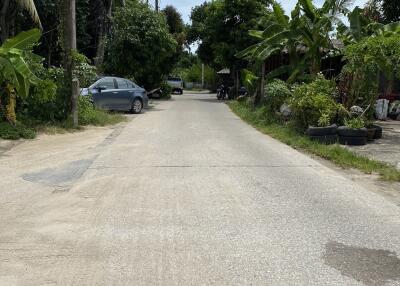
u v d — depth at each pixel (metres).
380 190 7.39
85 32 28.42
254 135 13.63
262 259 4.58
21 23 24.80
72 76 15.11
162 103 29.53
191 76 77.38
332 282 4.11
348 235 5.27
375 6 21.47
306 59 18.66
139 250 4.77
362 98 14.09
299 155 10.32
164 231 5.32
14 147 10.95
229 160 9.56
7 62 11.40
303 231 5.37
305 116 12.87
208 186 7.36
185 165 8.98
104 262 4.47
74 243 4.95
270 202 6.52
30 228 5.41
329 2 17.67
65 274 4.22
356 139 11.94
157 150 10.69
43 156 9.83
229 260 4.54
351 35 16.28
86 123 15.43
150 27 28.39
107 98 19.00
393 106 18.47
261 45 18.56
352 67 12.85
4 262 4.47
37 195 6.82
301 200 6.65
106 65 28.30
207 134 13.71
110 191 7.03
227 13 32.41
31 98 13.74
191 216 5.86
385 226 5.59
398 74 12.98
